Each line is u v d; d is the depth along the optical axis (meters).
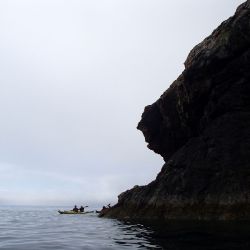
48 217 41.84
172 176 26.91
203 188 24.12
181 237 14.98
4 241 15.29
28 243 14.48
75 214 49.75
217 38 27.08
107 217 33.25
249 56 24.64
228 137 25.19
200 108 29.70
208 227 18.06
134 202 30.09
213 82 27.27
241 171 23.20
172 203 25.30
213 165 24.61
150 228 19.69
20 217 43.16
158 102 35.88
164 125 35.94
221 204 22.50
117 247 13.00
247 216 21.11
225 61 26.12
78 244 14.06
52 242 14.80
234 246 11.89
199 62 27.50
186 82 29.12
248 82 25.27
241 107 25.72
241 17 24.72
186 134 33.16
